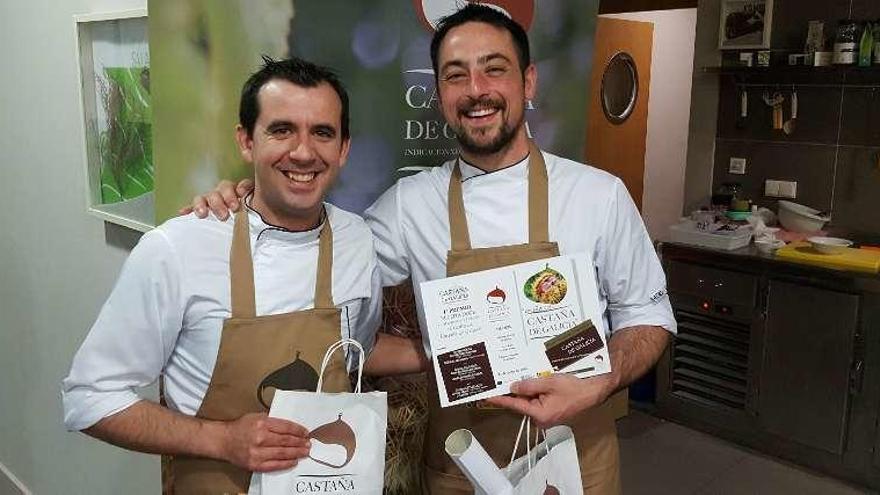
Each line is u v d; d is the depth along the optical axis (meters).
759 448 3.63
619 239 1.56
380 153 1.89
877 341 3.15
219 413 1.33
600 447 1.60
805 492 3.24
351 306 1.44
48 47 2.34
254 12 1.66
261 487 1.24
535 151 1.55
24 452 3.03
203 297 1.31
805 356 3.37
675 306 3.82
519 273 1.38
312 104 1.25
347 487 1.27
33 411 2.89
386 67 1.87
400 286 1.94
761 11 3.88
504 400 1.35
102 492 2.48
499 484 1.26
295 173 1.27
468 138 1.47
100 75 2.07
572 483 1.39
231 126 1.67
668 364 3.90
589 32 2.24
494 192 1.52
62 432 2.68
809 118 3.90
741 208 4.01
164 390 1.44
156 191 1.61
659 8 4.20
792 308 3.38
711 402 3.78
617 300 1.61
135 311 1.29
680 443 3.69
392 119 1.90
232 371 1.32
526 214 1.52
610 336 1.67
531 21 2.11
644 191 4.52
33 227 2.66
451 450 1.28
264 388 1.33
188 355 1.35
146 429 1.28
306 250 1.38
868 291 3.15
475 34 1.43
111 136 2.06
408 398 1.95
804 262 3.38
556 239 1.52
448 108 1.48
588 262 1.40
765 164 4.10
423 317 1.58
